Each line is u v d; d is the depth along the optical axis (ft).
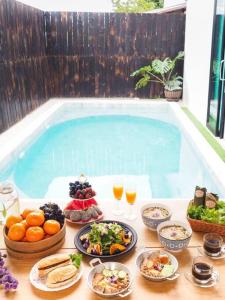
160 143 20.33
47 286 4.75
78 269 5.04
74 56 29.19
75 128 23.56
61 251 5.56
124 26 28.48
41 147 20.04
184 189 13.91
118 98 30.22
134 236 5.75
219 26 18.26
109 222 6.14
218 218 5.93
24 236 5.40
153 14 28.09
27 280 4.93
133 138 21.35
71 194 6.53
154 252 5.27
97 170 16.38
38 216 5.52
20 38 21.94
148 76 28.71
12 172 15.94
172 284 4.81
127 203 7.19
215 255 5.38
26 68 23.11
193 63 24.82
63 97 30.45
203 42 21.90
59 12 27.96
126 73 29.76
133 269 5.13
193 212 6.12
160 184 14.52
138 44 28.96
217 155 15.15
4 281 4.74
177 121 22.86
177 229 5.73
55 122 24.57
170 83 28.53
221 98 17.49
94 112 27.14
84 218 6.33
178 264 5.20
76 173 16.11
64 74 29.71
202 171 15.37
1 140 17.58
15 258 5.41
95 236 5.51
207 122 20.16
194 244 5.72
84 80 29.91
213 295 4.61
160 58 29.37
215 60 18.97
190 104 25.88
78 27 28.40
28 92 23.48
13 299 4.58
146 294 4.62
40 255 5.40
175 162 17.21
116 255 5.28
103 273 4.91
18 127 20.11
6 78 19.51
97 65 29.50
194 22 24.48
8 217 5.76
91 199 6.73
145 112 27.27
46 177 15.69
